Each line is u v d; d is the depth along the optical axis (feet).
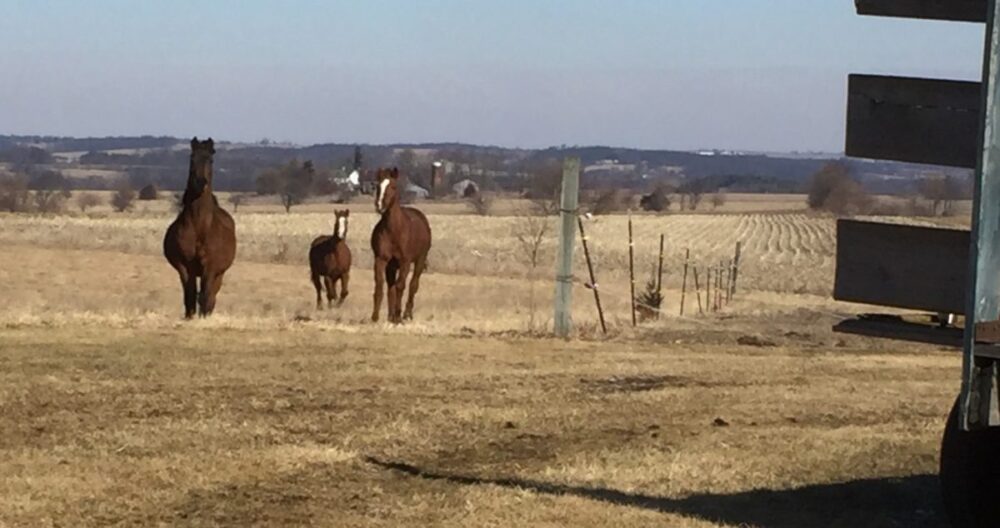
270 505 27.45
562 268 71.15
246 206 397.60
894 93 22.44
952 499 24.66
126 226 261.85
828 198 391.04
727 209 446.60
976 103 21.70
